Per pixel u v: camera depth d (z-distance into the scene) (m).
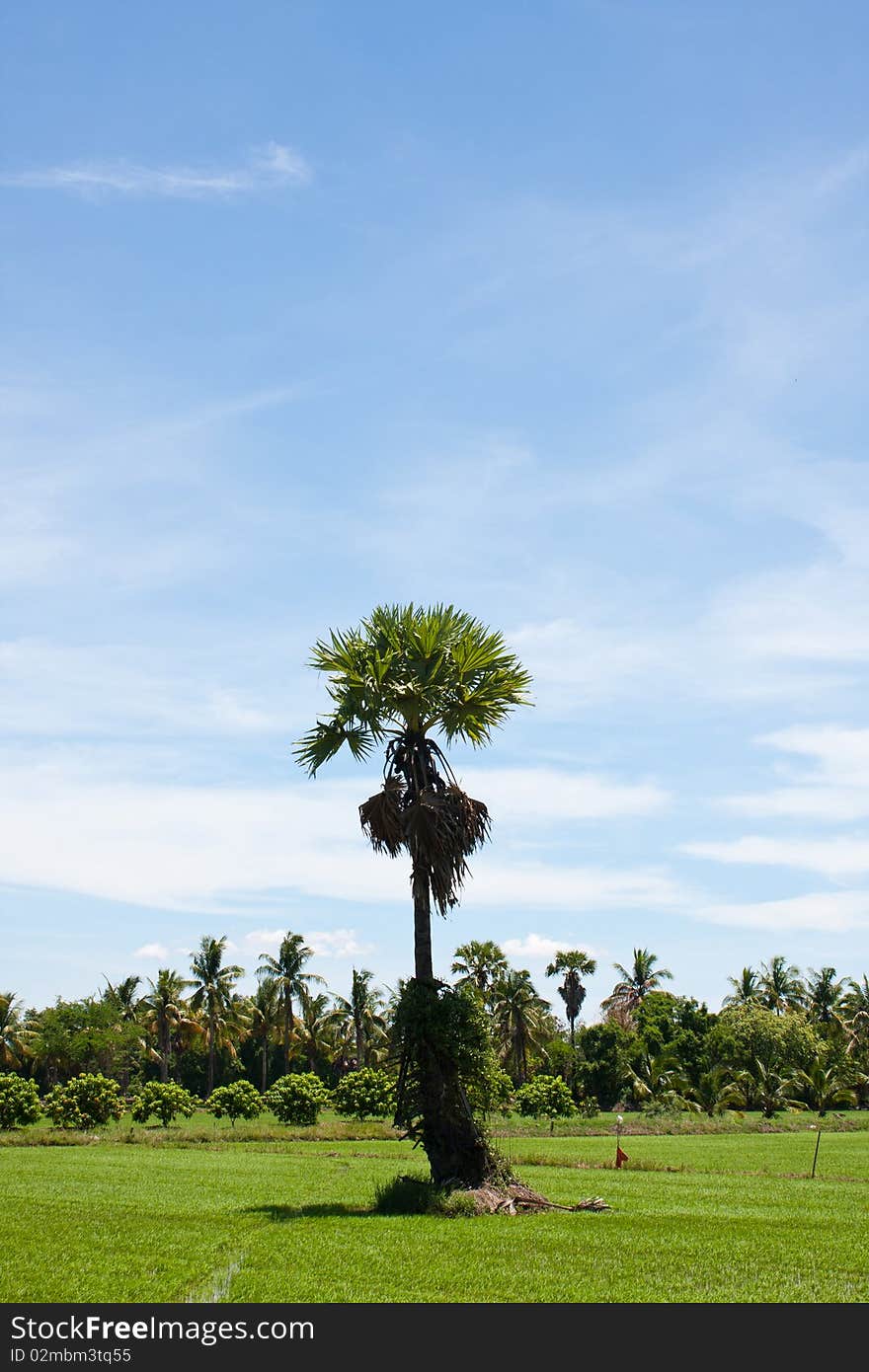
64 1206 26.17
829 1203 28.00
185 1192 29.52
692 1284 17.42
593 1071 85.50
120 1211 25.25
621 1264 18.86
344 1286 16.98
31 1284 16.84
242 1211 25.34
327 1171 36.56
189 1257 19.03
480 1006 27.86
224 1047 101.50
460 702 29.67
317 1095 68.69
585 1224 23.39
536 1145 52.31
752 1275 18.14
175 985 94.81
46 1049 92.62
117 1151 47.25
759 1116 76.88
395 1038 27.66
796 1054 87.62
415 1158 42.59
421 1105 27.03
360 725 29.58
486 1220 23.89
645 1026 90.75
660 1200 28.36
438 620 30.16
